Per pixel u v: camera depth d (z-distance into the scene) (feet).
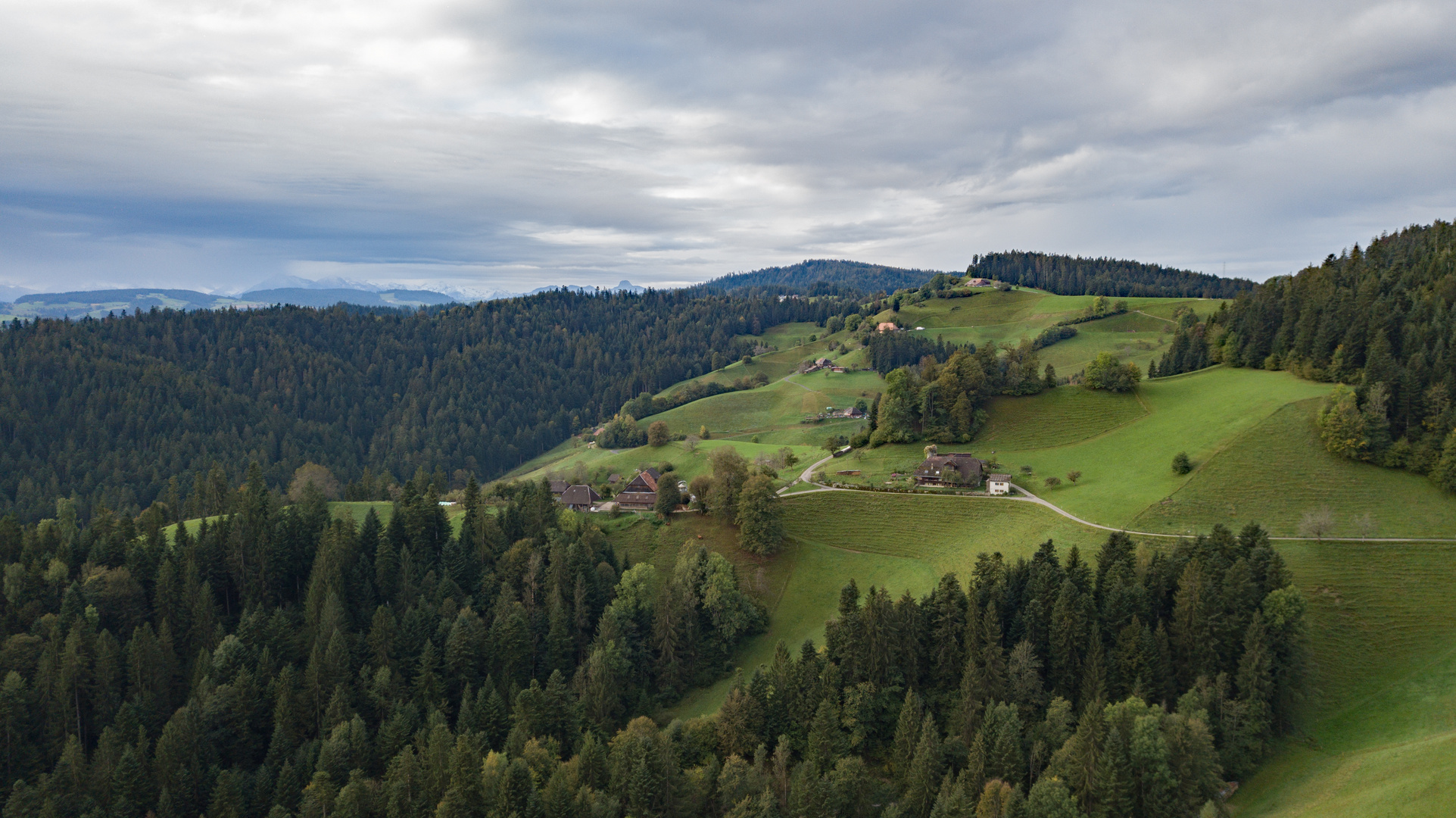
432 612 397.80
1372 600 342.44
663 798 283.79
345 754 325.21
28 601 393.09
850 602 358.02
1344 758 279.08
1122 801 250.98
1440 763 248.32
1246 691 292.20
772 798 273.33
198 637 390.01
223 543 433.07
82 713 350.02
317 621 394.11
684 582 426.92
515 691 366.84
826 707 307.78
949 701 324.19
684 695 392.68
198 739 326.03
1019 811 244.63
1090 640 314.55
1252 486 424.87
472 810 282.56
